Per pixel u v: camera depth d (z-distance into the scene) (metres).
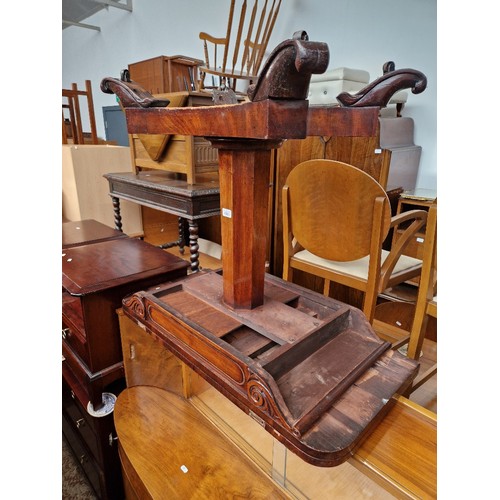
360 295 1.78
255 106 0.54
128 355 1.09
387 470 0.56
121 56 5.13
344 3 2.43
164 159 1.73
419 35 2.16
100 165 2.07
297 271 2.01
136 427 0.97
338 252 1.18
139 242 1.41
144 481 0.83
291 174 1.18
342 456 0.55
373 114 0.62
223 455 0.90
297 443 0.56
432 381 1.34
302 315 0.80
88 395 1.13
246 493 0.81
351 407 0.62
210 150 1.66
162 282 1.12
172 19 3.95
